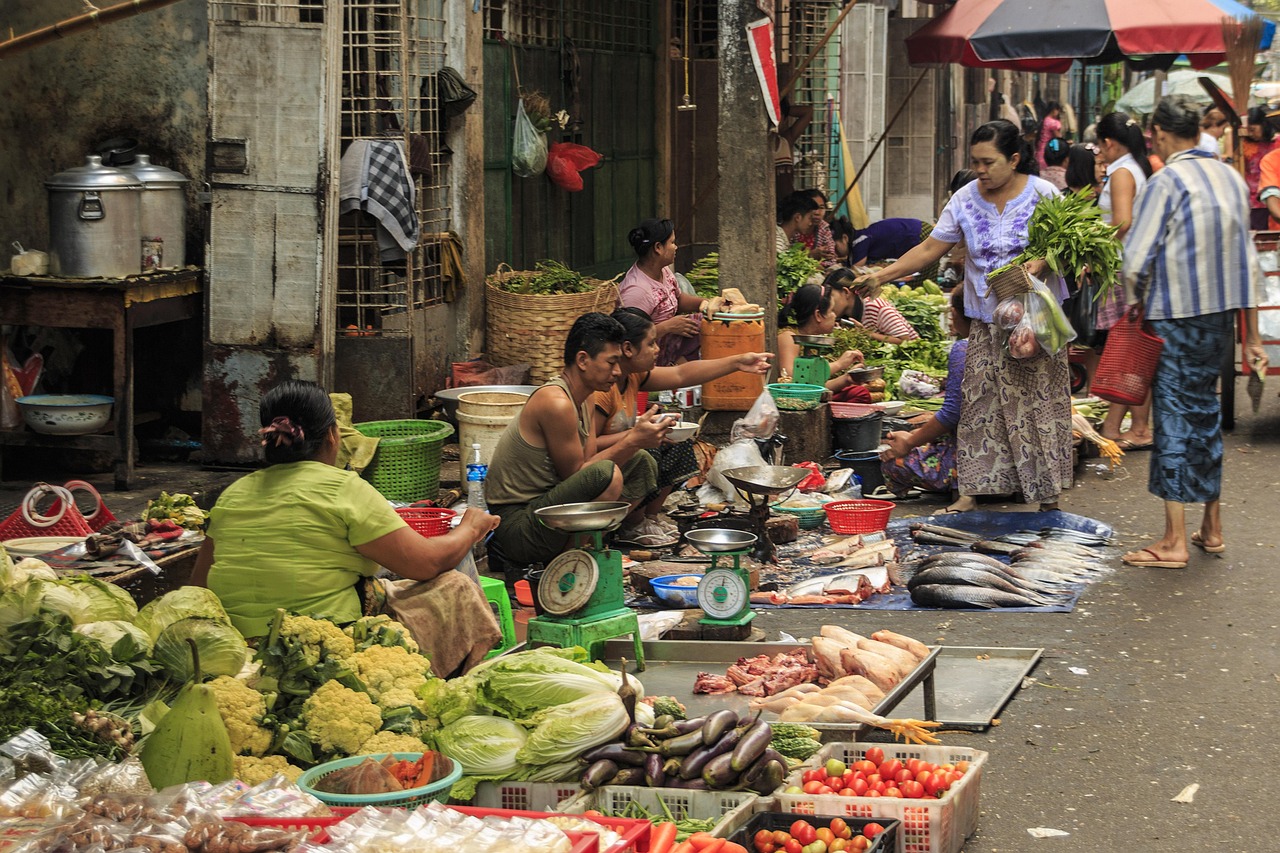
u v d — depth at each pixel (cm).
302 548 486
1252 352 741
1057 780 483
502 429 855
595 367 665
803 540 797
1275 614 664
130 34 895
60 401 823
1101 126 1034
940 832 405
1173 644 625
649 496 773
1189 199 712
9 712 402
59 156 912
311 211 856
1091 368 1116
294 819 355
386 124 981
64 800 361
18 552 587
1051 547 764
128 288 809
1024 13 1288
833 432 957
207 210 866
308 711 435
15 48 588
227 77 856
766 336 984
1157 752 507
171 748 393
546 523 555
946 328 1343
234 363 873
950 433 878
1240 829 445
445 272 1022
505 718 443
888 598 701
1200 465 731
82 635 446
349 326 955
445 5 1016
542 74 1199
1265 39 1330
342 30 930
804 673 550
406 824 345
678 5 1527
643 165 1423
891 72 2139
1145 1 1255
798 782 434
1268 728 528
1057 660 605
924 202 2170
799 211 1367
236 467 885
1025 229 798
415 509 747
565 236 1264
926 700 534
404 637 480
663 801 419
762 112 969
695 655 597
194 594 472
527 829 345
